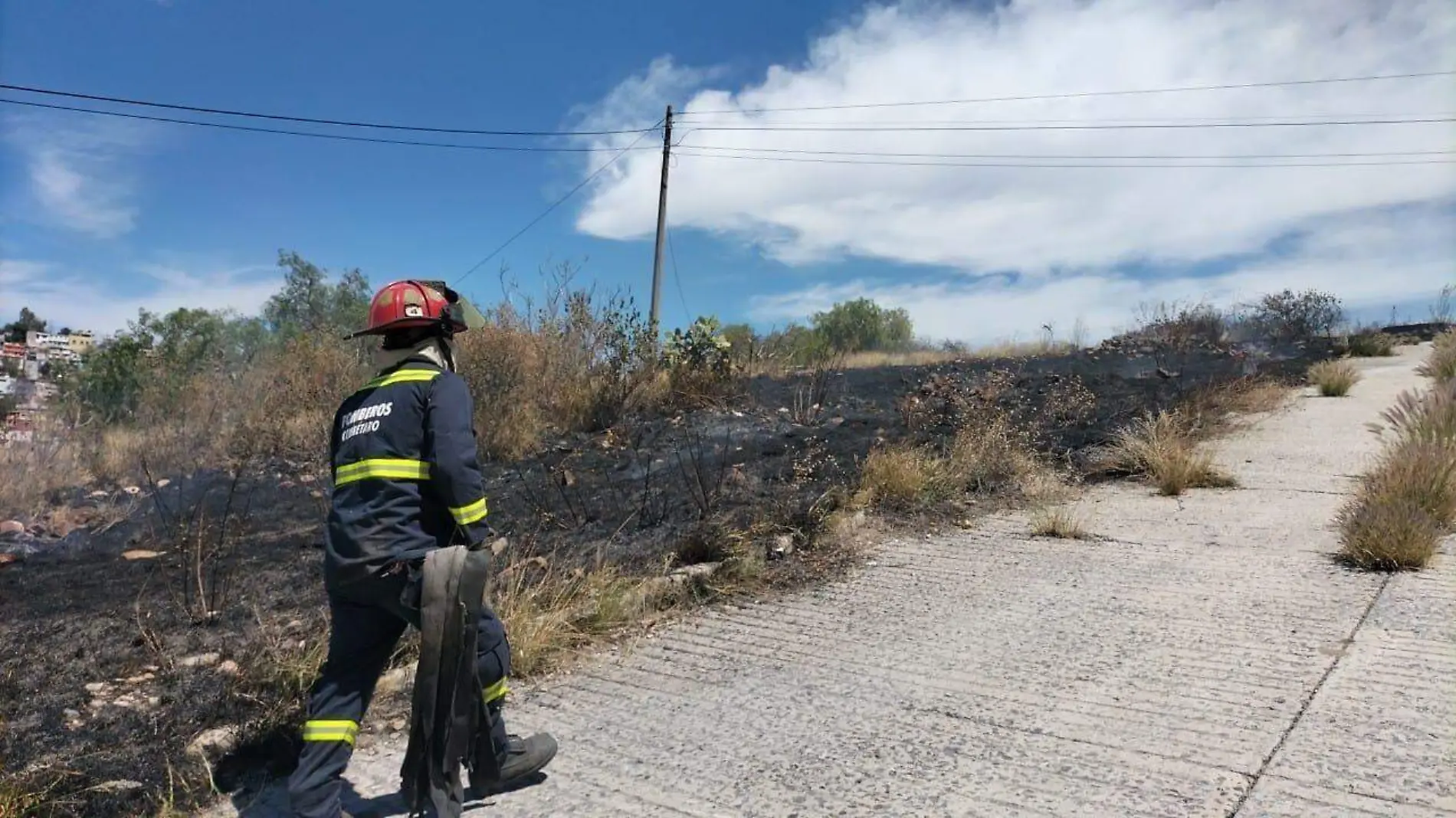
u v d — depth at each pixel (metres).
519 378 10.62
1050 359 16.11
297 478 8.75
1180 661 4.08
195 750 3.49
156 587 5.47
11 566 6.00
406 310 3.05
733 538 5.95
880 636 4.71
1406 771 3.00
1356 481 7.17
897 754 3.40
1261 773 3.06
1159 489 7.45
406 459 2.92
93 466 8.91
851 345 19.84
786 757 3.45
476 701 2.99
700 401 11.53
